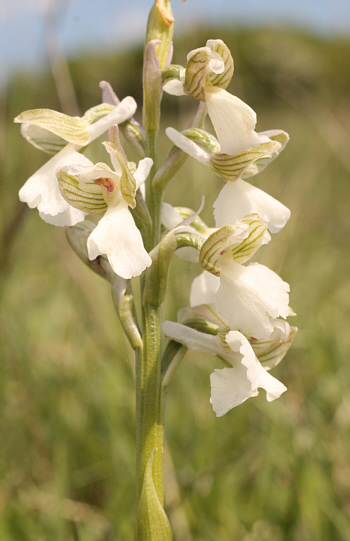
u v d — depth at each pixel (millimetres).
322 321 292
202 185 309
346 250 361
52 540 223
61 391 257
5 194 301
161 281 194
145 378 196
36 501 235
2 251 283
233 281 191
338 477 237
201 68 192
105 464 245
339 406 255
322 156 432
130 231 183
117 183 187
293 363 267
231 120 193
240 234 187
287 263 316
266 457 239
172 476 231
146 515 189
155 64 196
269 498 231
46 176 196
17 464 248
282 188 381
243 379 192
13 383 264
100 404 256
